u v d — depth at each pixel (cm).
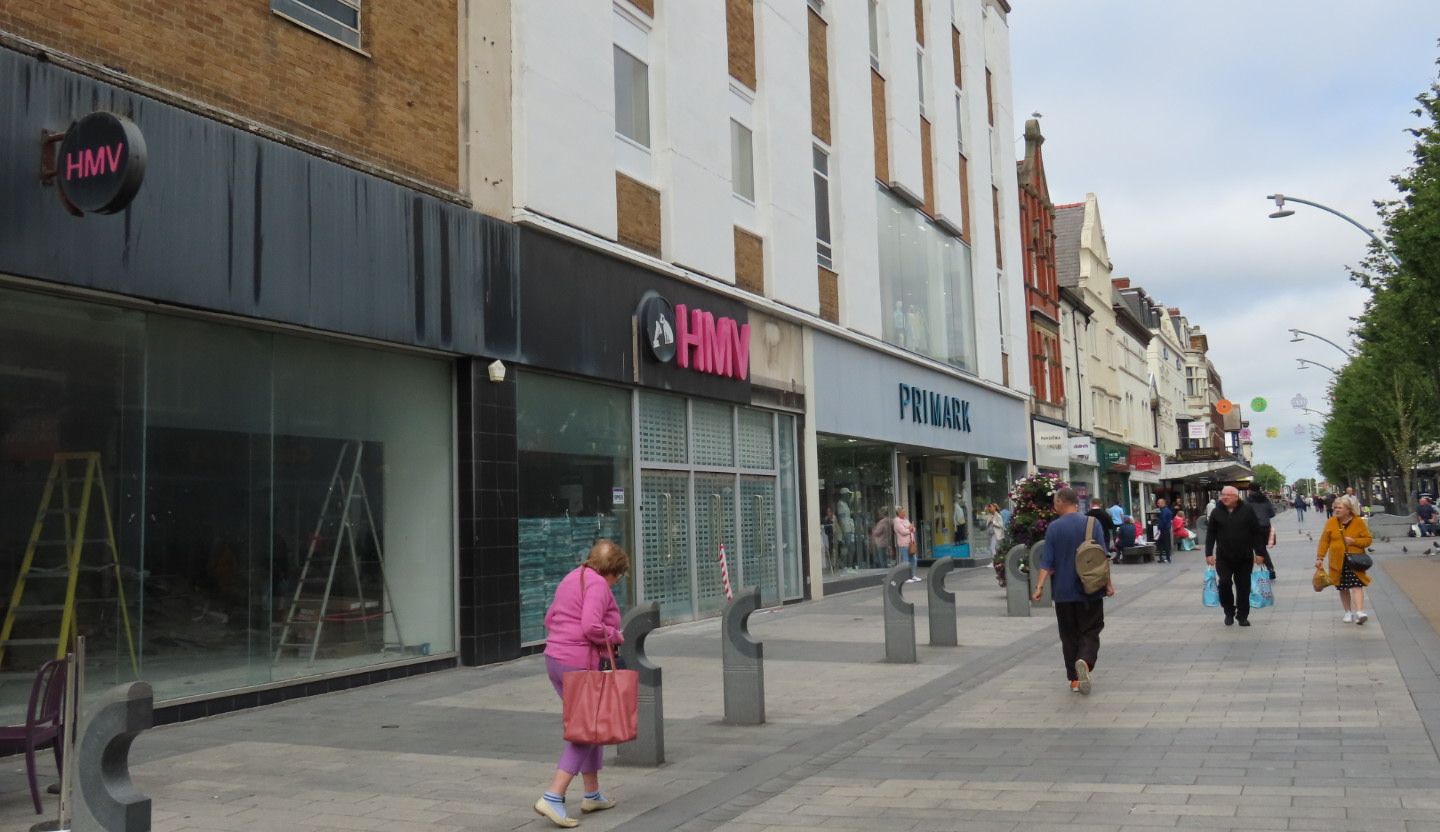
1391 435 5116
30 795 705
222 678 1016
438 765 787
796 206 2141
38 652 866
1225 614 1497
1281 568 2644
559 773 640
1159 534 3216
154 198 930
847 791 700
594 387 1545
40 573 873
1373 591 1923
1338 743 768
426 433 1275
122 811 473
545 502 1427
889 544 2630
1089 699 991
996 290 3438
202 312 988
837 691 1085
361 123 1169
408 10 1245
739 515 1905
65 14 877
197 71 988
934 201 2962
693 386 1752
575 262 1482
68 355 901
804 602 2095
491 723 948
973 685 1103
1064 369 4616
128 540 939
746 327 1914
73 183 829
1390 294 2655
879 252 2575
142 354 959
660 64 1733
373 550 1194
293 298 1060
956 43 3278
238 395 1050
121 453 938
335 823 639
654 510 1664
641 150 1680
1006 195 3650
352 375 1180
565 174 1461
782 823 632
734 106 1977
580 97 1502
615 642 675
